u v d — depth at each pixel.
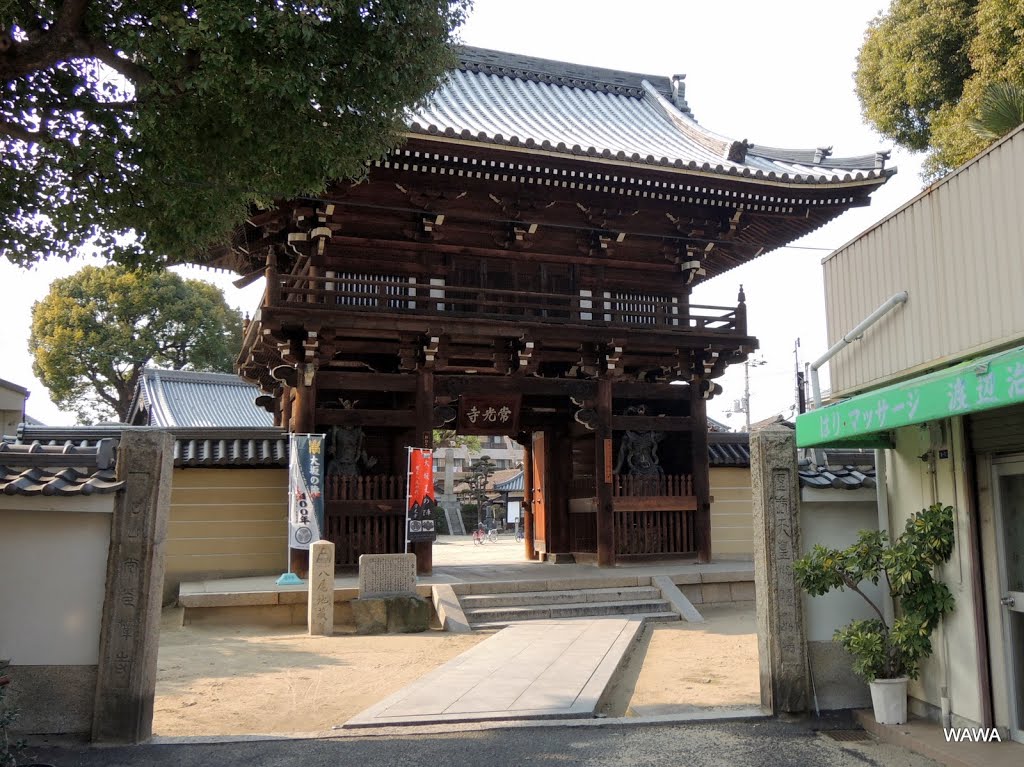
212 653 11.23
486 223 18.62
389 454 18.62
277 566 17.44
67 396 44.78
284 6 7.42
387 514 16.89
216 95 7.62
